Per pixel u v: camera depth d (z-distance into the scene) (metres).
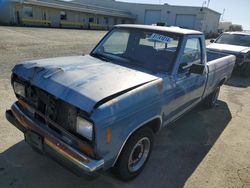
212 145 4.30
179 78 3.55
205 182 3.31
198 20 48.47
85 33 26.75
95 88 2.53
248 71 10.27
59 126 2.59
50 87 2.61
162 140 4.31
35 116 2.90
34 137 2.82
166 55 3.55
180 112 4.05
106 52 3.97
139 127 2.81
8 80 6.60
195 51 4.05
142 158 3.28
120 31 4.09
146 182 3.20
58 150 2.55
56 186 2.96
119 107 2.43
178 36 3.62
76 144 2.50
